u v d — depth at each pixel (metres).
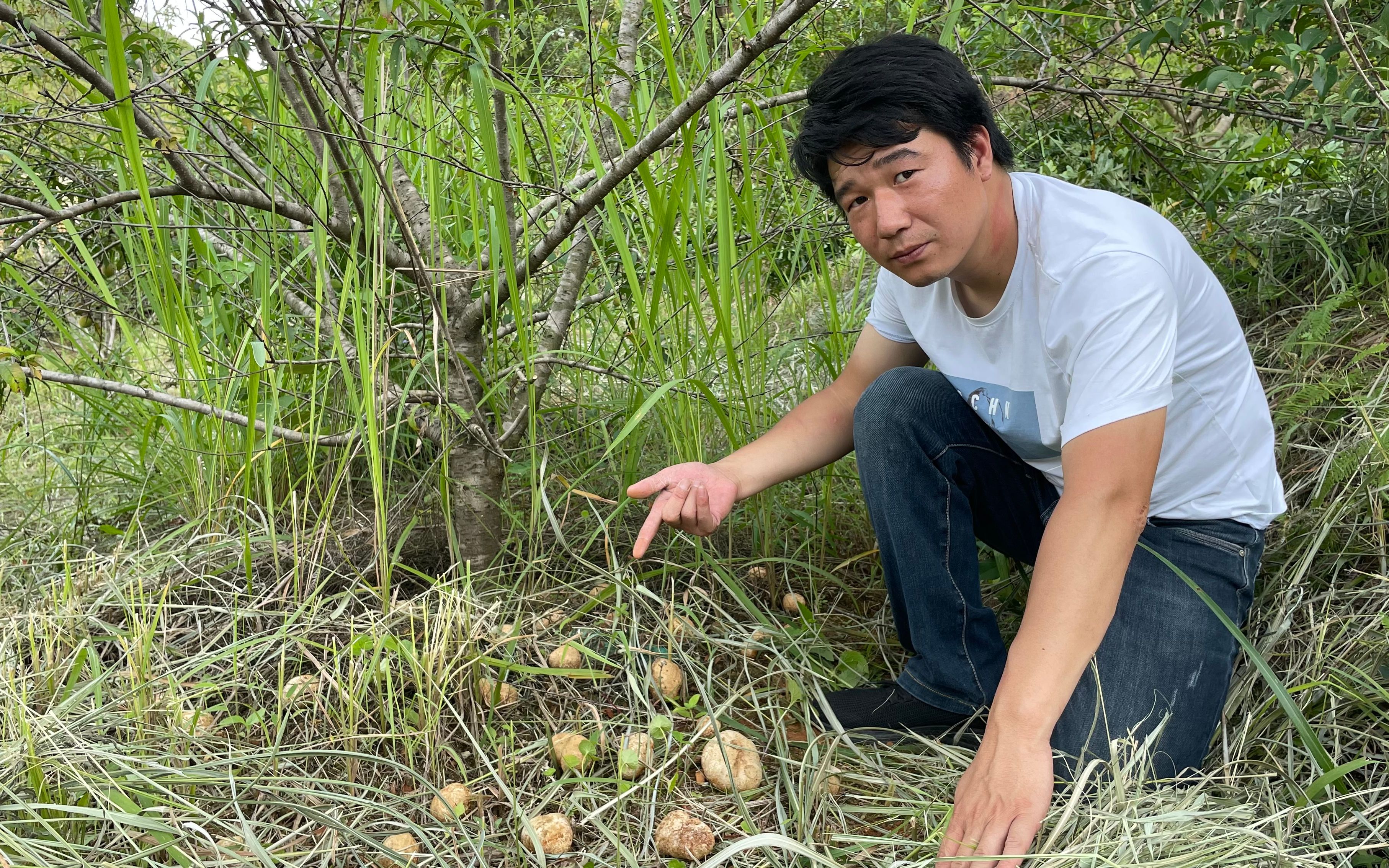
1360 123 2.24
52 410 2.99
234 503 2.19
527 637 1.66
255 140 1.90
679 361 1.91
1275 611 1.68
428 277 1.69
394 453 2.10
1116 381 1.26
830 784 1.42
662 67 2.12
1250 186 2.61
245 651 1.63
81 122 1.50
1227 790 1.37
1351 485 1.77
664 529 2.15
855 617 2.04
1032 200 1.40
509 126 1.98
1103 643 1.45
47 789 1.30
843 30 2.27
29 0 1.66
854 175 1.28
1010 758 1.17
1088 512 1.24
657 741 1.51
